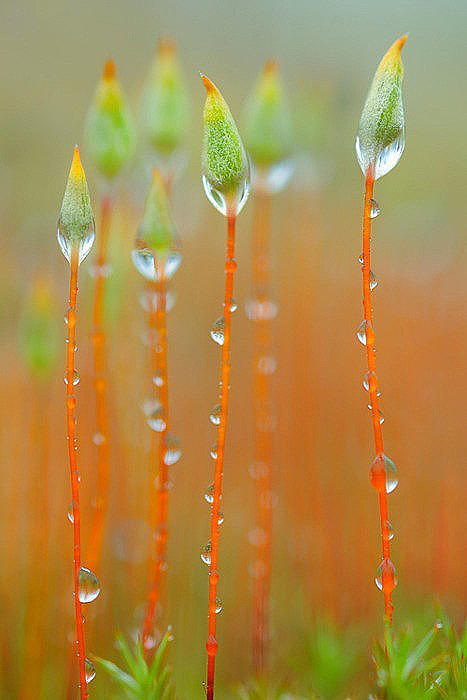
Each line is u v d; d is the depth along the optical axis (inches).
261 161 5.5
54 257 9.1
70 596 5.9
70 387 4.9
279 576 6.5
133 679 5.2
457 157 15.0
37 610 5.6
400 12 18.7
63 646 5.8
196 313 10.5
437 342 7.8
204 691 5.7
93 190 10.3
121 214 5.7
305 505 6.3
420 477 6.5
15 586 5.9
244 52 17.4
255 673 5.6
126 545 6.1
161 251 5.1
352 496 6.5
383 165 4.9
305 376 6.3
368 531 6.3
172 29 17.7
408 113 16.9
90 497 6.1
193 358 9.4
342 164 11.0
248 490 7.4
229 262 4.9
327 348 8.4
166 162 5.6
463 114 16.5
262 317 5.6
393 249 9.9
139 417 6.2
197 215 12.1
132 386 6.2
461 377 7.5
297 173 7.0
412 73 18.2
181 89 5.5
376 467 5.0
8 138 11.9
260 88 5.4
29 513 6.0
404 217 10.9
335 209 11.0
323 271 9.9
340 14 18.5
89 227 4.9
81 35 16.6
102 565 6.0
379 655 5.2
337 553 6.1
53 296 5.6
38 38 16.2
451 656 5.3
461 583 6.2
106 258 5.7
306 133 6.7
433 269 9.3
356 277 9.9
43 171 11.9
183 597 6.0
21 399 6.9
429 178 14.1
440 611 5.3
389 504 6.5
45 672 5.8
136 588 5.9
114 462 6.2
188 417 7.7
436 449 6.7
